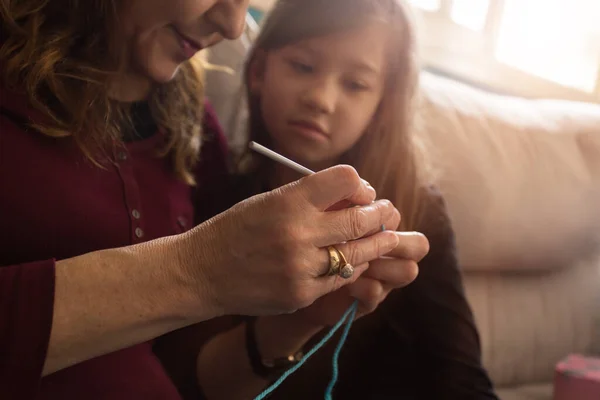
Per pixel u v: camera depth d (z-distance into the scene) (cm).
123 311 42
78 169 55
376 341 81
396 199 82
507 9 168
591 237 129
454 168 111
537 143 123
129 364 57
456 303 80
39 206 51
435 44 159
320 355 77
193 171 80
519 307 126
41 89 54
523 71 174
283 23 77
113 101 62
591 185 125
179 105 72
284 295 45
